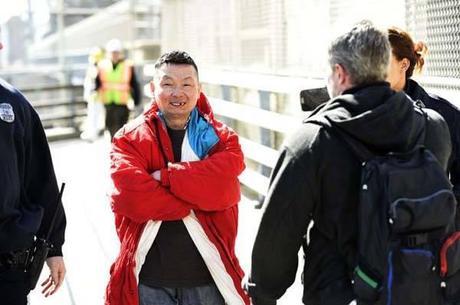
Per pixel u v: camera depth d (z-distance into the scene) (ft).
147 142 13.64
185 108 13.75
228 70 41.65
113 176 13.35
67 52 72.90
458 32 20.58
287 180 10.68
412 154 10.40
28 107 12.65
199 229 13.61
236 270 13.97
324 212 10.71
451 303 10.23
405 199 9.85
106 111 55.62
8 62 71.36
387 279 9.85
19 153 12.33
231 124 40.63
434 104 13.46
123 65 55.31
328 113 10.66
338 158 10.46
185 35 49.93
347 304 10.46
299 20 31.86
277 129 32.37
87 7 74.64
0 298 12.00
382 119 10.29
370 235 10.03
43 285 13.75
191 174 13.28
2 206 11.70
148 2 72.90
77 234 30.89
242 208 34.47
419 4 22.33
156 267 13.64
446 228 10.21
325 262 10.89
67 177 44.70
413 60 13.50
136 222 13.53
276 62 34.83
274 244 11.02
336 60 10.86
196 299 13.89
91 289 24.14
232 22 40.63
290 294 22.13
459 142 13.15
